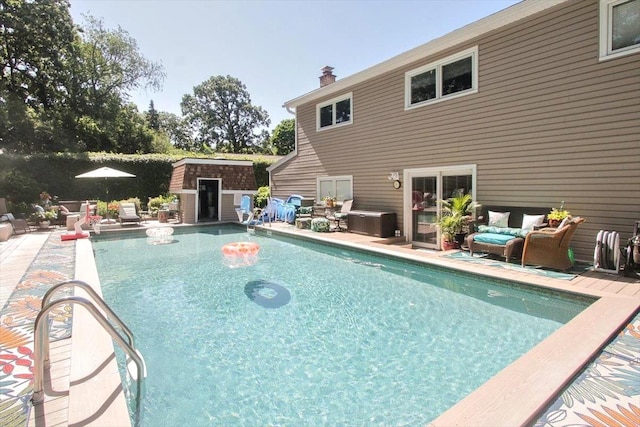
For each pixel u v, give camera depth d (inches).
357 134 434.6
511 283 205.3
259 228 474.0
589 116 241.4
